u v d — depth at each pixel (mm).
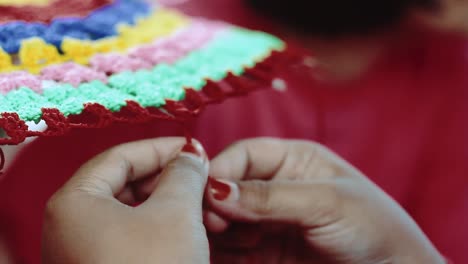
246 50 515
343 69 750
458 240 708
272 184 381
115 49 427
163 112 346
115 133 551
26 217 620
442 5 752
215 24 598
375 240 369
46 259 301
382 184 745
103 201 298
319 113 741
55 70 358
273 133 709
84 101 319
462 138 736
